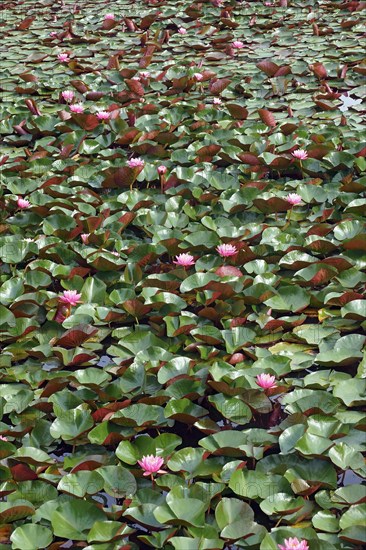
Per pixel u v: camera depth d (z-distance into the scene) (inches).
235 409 110.8
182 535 92.6
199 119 217.8
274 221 165.2
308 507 95.3
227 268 142.0
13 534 90.6
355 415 109.6
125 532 90.8
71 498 97.4
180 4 342.6
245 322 133.4
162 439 106.6
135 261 151.6
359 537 87.8
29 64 283.1
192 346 125.3
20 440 109.6
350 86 240.4
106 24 316.5
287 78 247.4
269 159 183.9
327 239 154.9
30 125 222.2
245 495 96.1
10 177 191.5
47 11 361.1
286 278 143.4
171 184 179.6
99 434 107.6
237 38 296.8
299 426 104.4
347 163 181.3
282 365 119.8
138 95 239.6
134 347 127.0
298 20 310.5
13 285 142.4
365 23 297.3
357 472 97.8
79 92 246.8
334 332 128.9
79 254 150.2
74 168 190.9
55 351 125.6
